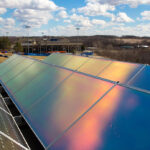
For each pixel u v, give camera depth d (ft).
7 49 355.56
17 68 45.19
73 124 14.88
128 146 10.61
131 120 12.21
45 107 19.80
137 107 13.07
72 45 344.49
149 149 9.70
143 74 17.87
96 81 20.31
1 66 57.26
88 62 30.71
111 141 11.54
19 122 22.03
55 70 30.71
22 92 27.61
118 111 13.64
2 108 23.29
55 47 330.13
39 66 37.78
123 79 18.57
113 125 12.60
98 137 12.37
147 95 13.80
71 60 37.68
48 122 16.98
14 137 15.85
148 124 11.18
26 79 33.01
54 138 14.49
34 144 18.83
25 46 321.52
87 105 16.47
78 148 12.39
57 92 21.80
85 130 13.57
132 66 21.21
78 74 24.80
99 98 16.56
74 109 16.92
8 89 32.45
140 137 10.69
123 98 14.84
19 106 23.48
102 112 14.44
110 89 17.19
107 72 22.45
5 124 17.93
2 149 12.35
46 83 26.35
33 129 17.20
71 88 21.27
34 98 23.47
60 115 17.03
